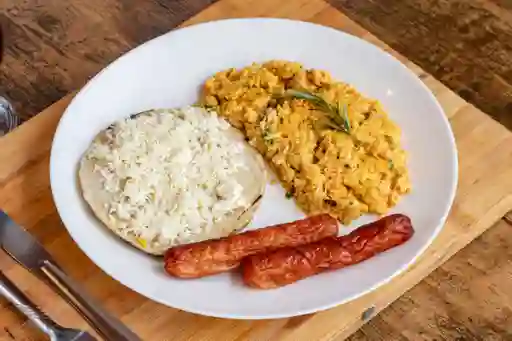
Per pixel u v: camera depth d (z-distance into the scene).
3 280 0.69
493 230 0.75
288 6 0.85
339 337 0.69
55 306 0.68
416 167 0.74
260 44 0.79
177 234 0.69
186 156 0.71
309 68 0.79
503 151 0.77
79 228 0.69
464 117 0.79
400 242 0.68
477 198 0.75
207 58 0.79
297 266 0.66
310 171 0.72
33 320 0.67
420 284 0.73
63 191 0.70
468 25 0.96
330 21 0.85
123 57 0.77
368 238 0.68
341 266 0.67
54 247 0.71
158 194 0.70
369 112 0.75
